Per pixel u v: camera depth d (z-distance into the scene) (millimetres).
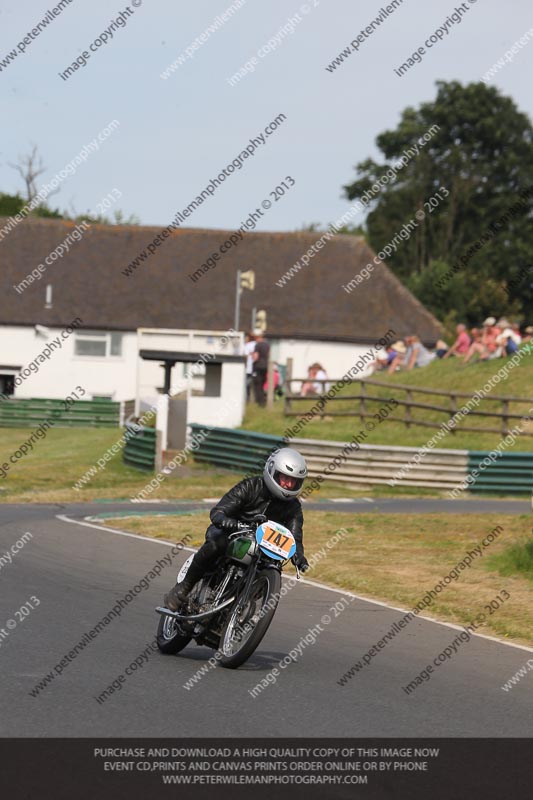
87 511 74062
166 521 67250
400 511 77188
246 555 32188
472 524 68250
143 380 176250
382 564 54312
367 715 27609
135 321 187125
